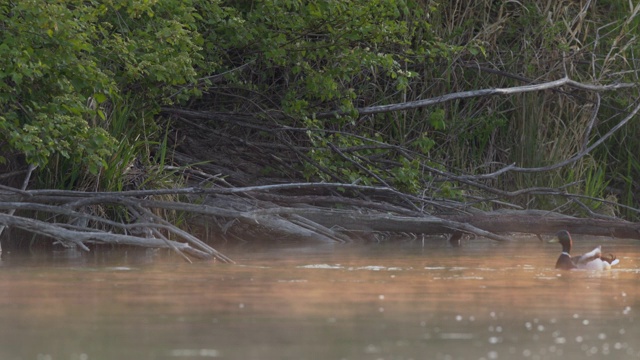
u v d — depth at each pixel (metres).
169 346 19.73
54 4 36.59
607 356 19.08
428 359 18.64
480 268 34.12
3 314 23.36
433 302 25.64
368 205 47.19
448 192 50.06
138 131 46.53
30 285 28.61
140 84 46.50
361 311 24.08
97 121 43.06
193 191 40.28
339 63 50.53
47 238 41.97
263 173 52.19
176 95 47.56
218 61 49.69
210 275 31.34
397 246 44.00
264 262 35.81
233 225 46.62
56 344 19.91
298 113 50.62
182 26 42.75
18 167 42.84
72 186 42.38
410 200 49.34
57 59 37.38
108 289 27.78
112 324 22.12
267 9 48.31
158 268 33.44
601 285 29.59
